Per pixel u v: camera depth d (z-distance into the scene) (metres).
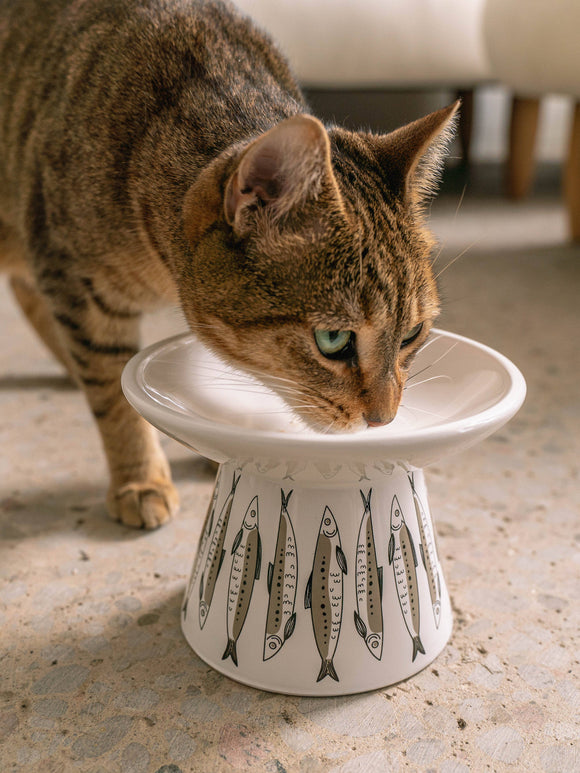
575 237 0.95
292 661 0.30
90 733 0.29
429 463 0.28
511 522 0.42
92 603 0.36
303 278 0.30
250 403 0.35
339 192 0.30
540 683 0.31
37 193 0.40
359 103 1.21
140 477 0.43
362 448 0.25
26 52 0.44
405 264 0.32
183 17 0.38
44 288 0.41
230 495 0.31
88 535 0.41
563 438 0.51
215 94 0.36
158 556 0.39
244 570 0.30
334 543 0.29
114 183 0.37
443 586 0.33
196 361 0.35
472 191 1.21
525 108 1.10
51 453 0.49
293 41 0.89
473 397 0.33
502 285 0.80
